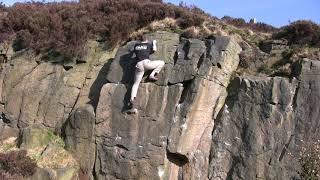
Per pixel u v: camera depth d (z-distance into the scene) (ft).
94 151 61.11
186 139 59.11
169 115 59.88
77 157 61.36
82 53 69.41
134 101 61.11
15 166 57.93
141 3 74.49
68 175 58.85
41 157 60.44
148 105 60.85
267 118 58.80
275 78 60.03
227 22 76.64
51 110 67.00
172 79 61.36
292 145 57.26
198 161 59.52
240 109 60.23
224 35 64.80
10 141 65.57
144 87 61.52
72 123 62.64
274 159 57.41
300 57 62.39
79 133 62.03
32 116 67.56
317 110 57.72
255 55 65.57
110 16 73.10
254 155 58.08
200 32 65.92
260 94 59.82
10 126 68.03
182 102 60.23
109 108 61.98
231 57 63.41
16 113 68.33
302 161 54.19
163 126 59.57
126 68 63.67
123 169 59.47
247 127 59.26
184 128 58.95
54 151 61.41
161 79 61.57
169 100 60.59
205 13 76.13
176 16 70.85
